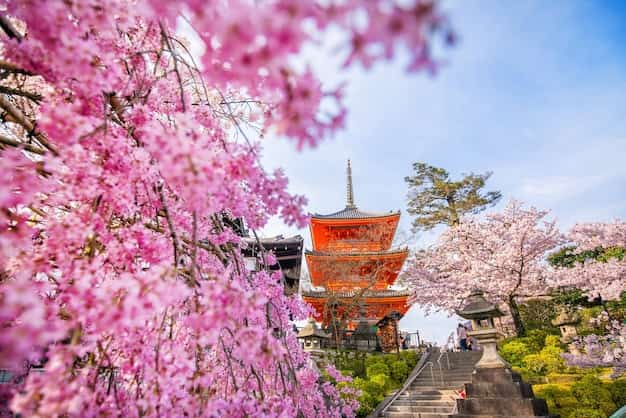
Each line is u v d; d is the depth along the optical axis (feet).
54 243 5.49
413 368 44.16
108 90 5.33
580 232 53.88
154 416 5.06
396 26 2.03
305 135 3.22
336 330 53.62
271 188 5.83
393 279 77.51
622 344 29.89
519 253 49.19
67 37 4.49
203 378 5.65
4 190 4.78
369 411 31.32
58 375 4.21
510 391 23.82
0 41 5.30
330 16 2.33
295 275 51.98
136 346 5.84
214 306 4.89
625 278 42.50
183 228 7.95
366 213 86.17
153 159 6.43
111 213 6.51
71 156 5.49
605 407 26.89
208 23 2.99
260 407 6.14
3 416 5.44
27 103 10.50
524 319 65.92
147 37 8.00
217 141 7.85
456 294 55.26
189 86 10.41
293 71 3.00
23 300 3.76
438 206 85.81
